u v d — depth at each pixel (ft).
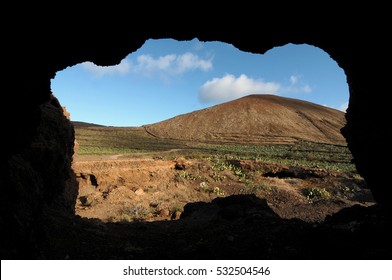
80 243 27.07
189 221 47.19
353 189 99.25
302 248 23.80
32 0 18.22
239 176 114.52
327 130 304.30
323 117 346.13
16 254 17.34
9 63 19.03
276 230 31.14
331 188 100.48
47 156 30.96
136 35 24.97
